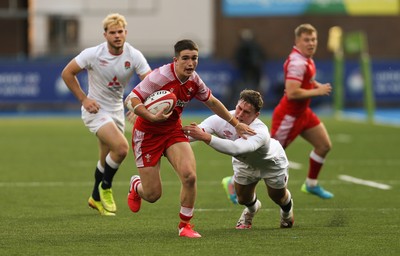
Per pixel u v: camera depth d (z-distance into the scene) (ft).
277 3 357.41
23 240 93.56
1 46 349.61
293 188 140.77
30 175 155.53
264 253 85.71
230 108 320.29
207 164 174.29
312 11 357.82
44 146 206.69
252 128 95.14
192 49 92.84
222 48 357.41
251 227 103.24
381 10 358.84
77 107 328.90
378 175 156.46
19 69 313.53
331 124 265.34
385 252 86.43
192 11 360.28
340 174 157.79
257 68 320.09
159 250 87.15
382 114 312.09
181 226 95.66
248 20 357.61
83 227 103.14
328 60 354.54
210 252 86.07
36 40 356.79
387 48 360.69
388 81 324.60
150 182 96.84
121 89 118.52
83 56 115.55
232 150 92.07
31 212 115.55
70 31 355.77
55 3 349.00
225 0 356.79
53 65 314.76
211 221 108.47
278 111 131.03
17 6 346.74
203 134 91.25
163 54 359.66
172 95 93.09
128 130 243.81
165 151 96.17
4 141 218.79
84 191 136.05
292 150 199.93
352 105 328.70
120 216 112.37
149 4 354.95
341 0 358.64
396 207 119.96
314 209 118.73
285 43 358.64
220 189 139.44
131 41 359.66
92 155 187.93
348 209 118.21
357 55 355.15
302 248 88.33
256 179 98.84
